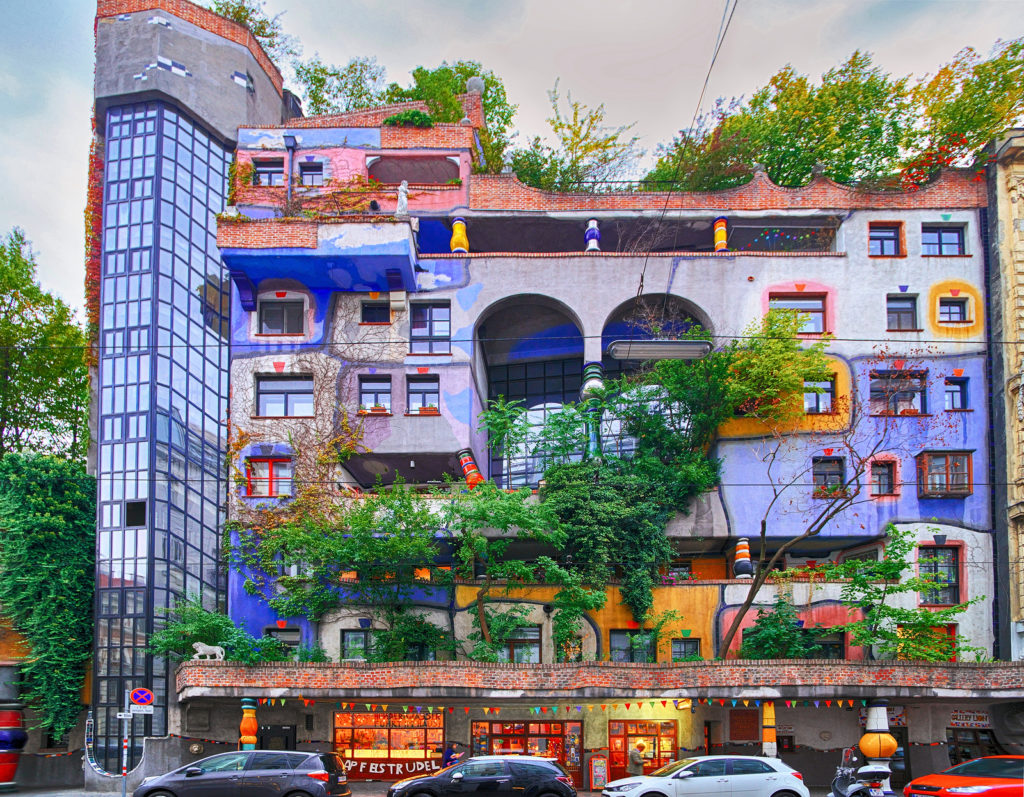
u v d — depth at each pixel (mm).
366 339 34188
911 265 34281
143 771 28031
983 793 16703
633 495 31719
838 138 38781
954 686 25500
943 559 31781
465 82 45906
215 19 40938
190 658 29297
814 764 28188
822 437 32688
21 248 43469
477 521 28797
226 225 32781
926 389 33156
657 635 29812
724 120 39281
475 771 20000
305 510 31703
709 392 32375
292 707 28594
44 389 42906
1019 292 32750
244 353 34000
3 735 30859
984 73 37188
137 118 38469
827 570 30812
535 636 30375
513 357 39594
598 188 40312
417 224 35438
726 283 34375
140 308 36344
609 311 34500
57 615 33594
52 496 34688
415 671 25234
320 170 37438
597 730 28484
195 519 35875
